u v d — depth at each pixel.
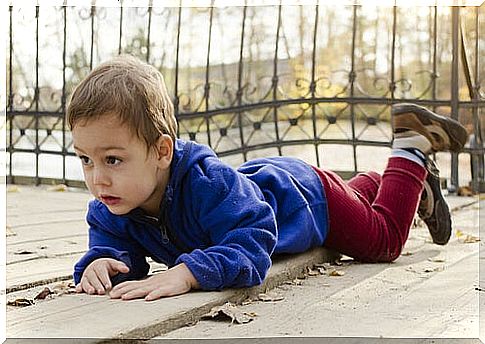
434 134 2.63
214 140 6.22
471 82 4.54
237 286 1.80
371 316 1.68
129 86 1.78
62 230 3.21
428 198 2.70
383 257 2.42
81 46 5.90
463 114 4.98
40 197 4.68
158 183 1.88
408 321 1.63
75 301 1.70
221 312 1.63
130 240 2.03
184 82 6.85
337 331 1.54
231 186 1.92
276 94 5.32
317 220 2.27
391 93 5.01
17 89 5.79
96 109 1.74
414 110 2.59
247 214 1.87
